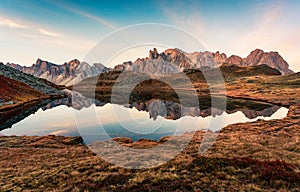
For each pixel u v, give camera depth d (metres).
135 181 13.04
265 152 17.53
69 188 12.59
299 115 40.09
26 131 37.41
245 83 139.75
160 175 13.76
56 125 41.19
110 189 12.30
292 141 21.33
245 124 34.88
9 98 82.12
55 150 22.89
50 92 122.62
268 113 49.66
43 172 15.48
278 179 12.52
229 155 17.06
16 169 16.50
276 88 106.44
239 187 11.81
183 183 12.49
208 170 14.38
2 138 30.91
